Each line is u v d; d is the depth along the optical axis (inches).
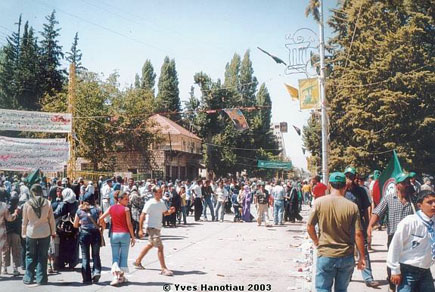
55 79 2192.4
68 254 395.5
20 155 818.8
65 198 402.3
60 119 866.8
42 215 339.3
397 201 283.4
